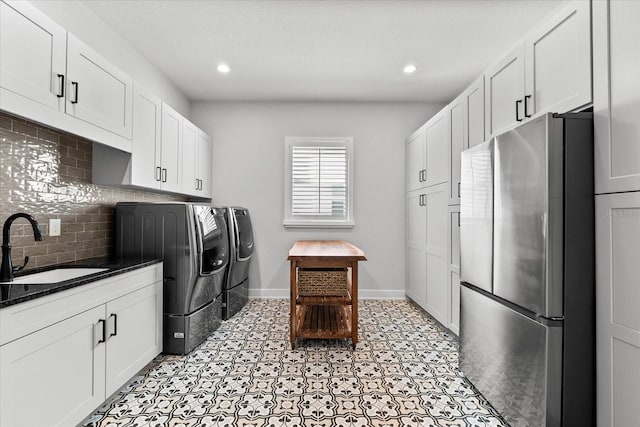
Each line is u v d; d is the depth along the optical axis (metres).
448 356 2.50
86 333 1.63
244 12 2.38
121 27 2.57
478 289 1.97
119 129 2.24
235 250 3.33
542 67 1.73
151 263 2.26
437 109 4.22
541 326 1.40
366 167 4.24
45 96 1.61
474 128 2.48
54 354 1.43
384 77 3.48
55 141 2.10
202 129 4.20
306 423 1.70
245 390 2.01
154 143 2.75
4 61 1.40
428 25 2.54
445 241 3.01
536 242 1.43
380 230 4.24
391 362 2.40
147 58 3.08
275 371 2.25
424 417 1.76
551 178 1.37
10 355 1.23
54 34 1.66
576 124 1.38
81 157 2.33
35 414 1.33
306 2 2.27
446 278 2.98
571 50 1.53
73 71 1.79
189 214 2.51
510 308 1.63
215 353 2.54
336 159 4.24
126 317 1.98
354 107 4.23
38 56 1.56
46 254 2.04
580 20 1.46
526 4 2.28
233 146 4.22
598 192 1.36
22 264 1.87
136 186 2.58
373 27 2.57
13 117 1.80
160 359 2.43
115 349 1.86
